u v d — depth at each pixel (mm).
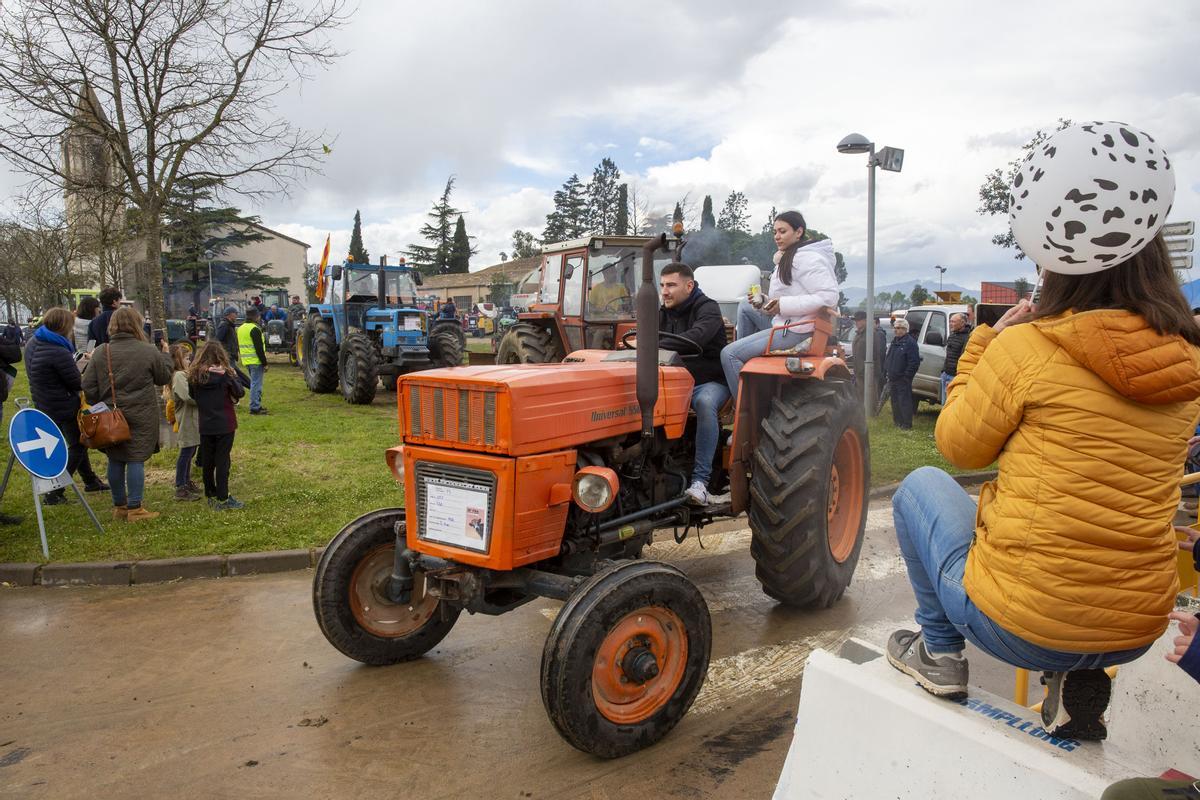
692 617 3459
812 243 4953
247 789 3135
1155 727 2416
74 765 3301
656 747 3426
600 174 55969
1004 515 1768
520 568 3678
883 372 12766
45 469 5805
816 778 2150
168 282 42594
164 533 6211
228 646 4477
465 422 3465
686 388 4344
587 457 3795
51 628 4738
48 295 24594
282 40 9695
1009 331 1775
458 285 62500
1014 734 1864
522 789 3127
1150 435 1642
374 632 4125
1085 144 1641
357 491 7512
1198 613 1700
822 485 4539
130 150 9508
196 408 7164
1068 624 1693
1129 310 1645
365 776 3217
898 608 4988
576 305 10320
